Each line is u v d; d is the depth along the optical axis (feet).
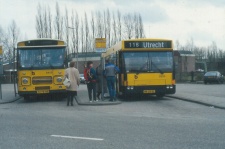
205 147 23.48
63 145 25.04
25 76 62.95
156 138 26.86
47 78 63.26
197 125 32.94
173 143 24.90
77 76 56.08
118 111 46.55
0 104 62.18
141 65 60.49
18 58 63.21
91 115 42.27
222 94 73.61
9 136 28.96
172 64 61.00
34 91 62.95
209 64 200.34
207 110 46.34
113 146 24.32
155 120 36.88
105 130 30.94
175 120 36.65
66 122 36.42
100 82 63.87
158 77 60.54
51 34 219.82
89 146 24.52
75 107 53.26
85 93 85.40
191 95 70.03
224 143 24.66
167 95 71.15
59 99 71.67
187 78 175.11
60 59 63.77
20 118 40.47
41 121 37.58
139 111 46.19
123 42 60.75
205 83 151.23
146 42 60.90
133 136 27.86
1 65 72.79
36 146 24.88
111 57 74.28
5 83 202.69
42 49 63.67
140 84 60.29
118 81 64.69
